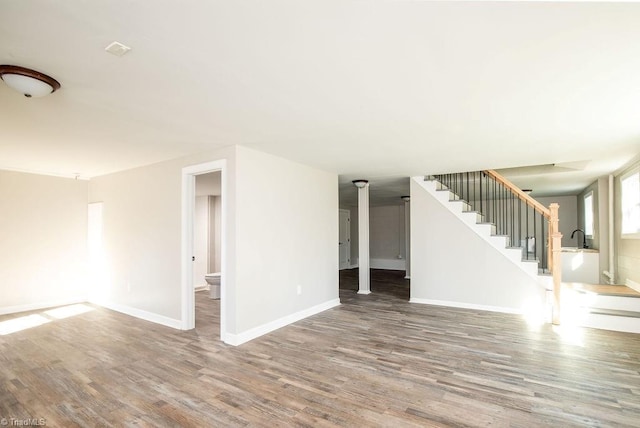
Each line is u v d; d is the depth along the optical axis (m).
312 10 1.43
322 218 5.42
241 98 2.43
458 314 5.04
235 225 3.76
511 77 2.10
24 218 5.42
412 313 5.11
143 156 4.34
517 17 1.48
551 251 4.95
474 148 3.87
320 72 2.03
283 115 2.79
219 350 3.52
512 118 2.84
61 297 5.79
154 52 1.78
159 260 4.66
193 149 3.96
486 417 2.23
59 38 1.63
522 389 2.62
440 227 5.73
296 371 2.97
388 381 2.77
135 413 2.30
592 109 2.62
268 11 1.43
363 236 6.80
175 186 4.47
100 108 2.59
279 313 4.38
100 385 2.72
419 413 2.28
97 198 5.93
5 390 2.65
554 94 2.34
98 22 1.50
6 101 2.43
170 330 4.27
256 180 4.05
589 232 7.15
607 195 5.92
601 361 3.18
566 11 1.43
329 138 3.49
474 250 5.46
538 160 4.50
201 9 1.41
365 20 1.51
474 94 2.36
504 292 5.21
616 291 4.63
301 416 2.25
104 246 5.70
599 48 1.75
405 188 7.36
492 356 3.31
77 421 2.21
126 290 5.19
